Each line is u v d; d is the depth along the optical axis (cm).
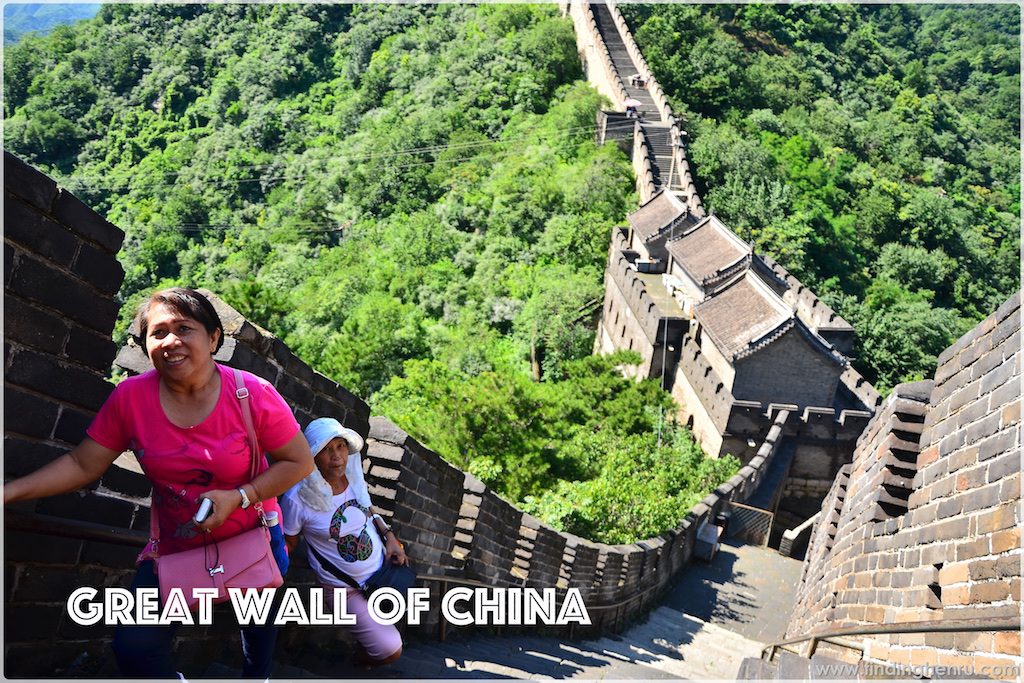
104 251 488
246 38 10688
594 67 7844
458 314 5350
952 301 6675
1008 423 671
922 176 8431
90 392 493
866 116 9369
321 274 6519
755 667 849
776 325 3559
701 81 7962
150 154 9594
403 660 778
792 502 3744
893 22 12331
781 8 11156
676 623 2148
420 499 871
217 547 432
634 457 3203
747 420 3588
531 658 1052
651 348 4156
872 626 721
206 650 619
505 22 9194
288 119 9475
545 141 7025
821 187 7150
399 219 7019
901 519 833
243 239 7444
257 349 618
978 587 629
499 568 1167
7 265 436
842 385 4088
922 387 885
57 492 409
